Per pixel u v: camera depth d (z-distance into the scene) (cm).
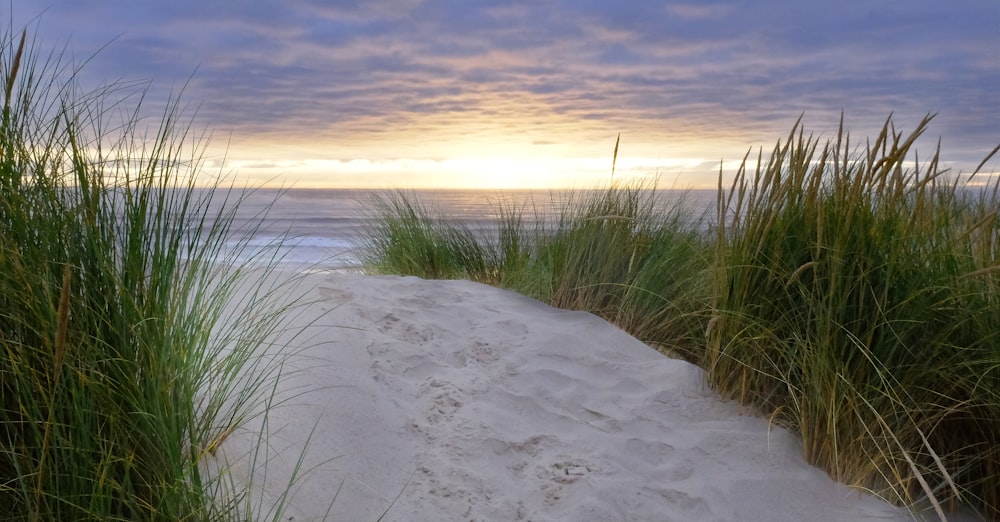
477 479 256
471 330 397
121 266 198
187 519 172
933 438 275
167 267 210
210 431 221
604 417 315
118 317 185
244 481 208
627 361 377
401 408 297
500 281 570
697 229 499
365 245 696
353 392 292
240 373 267
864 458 275
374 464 252
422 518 229
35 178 187
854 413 280
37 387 166
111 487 163
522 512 240
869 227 297
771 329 312
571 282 472
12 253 168
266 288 380
